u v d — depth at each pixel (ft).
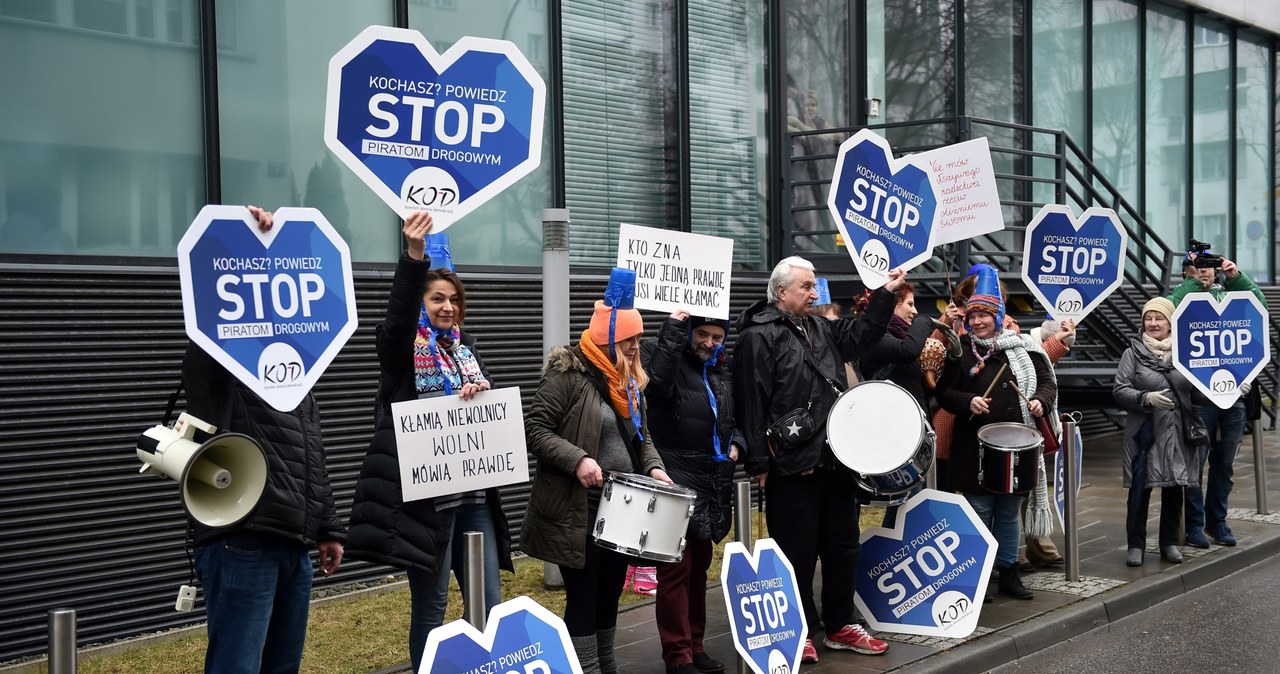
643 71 33.65
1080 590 25.62
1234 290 30.27
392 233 27.58
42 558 21.57
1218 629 23.65
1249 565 29.63
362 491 16.06
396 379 15.85
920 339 22.31
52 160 22.33
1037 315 40.32
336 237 14.02
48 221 22.26
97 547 22.22
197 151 24.30
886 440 19.81
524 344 29.81
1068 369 38.14
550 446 16.84
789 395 20.22
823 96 40.09
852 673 20.08
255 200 25.16
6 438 21.20
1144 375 27.73
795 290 20.53
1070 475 26.37
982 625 22.97
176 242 24.02
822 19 39.96
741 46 36.55
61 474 21.79
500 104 15.47
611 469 17.51
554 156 31.04
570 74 31.63
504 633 14.92
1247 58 63.31
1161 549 28.58
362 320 26.45
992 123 36.73
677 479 19.29
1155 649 22.31
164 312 23.35
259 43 25.25
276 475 13.98
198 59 24.27
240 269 13.25
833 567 21.39
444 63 15.05
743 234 36.65
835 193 21.02
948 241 25.70
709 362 19.90
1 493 21.12
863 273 21.30
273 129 25.48
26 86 22.02
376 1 27.22
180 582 23.32
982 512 24.77
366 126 14.61
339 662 20.63
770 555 19.31
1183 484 27.32
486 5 29.53
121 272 22.74
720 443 19.57
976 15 46.16
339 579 25.67
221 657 13.87
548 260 24.52
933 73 44.34
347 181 26.76
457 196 15.24
